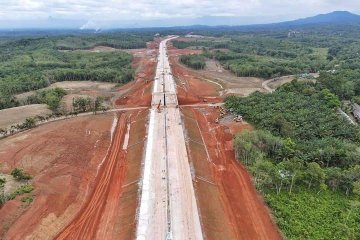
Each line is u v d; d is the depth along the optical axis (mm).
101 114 131625
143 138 101125
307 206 71188
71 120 122125
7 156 90188
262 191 76250
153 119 116562
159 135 101625
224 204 72188
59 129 110750
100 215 68375
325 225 65312
